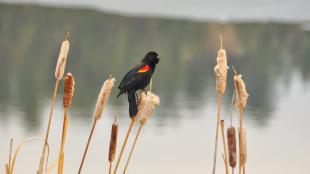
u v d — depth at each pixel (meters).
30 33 68.38
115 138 4.02
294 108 31.00
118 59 57.38
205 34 75.00
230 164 4.08
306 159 20.00
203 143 22.41
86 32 73.06
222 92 4.12
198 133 24.16
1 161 18.00
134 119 4.08
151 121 26.88
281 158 20.12
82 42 66.69
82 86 41.41
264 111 30.25
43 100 33.28
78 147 21.12
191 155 20.22
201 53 62.47
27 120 25.83
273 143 22.61
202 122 26.52
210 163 19.41
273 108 31.16
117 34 73.12
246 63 54.28
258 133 24.70
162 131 24.55
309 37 74.25
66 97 3.90
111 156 4.03
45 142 3.96
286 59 56.38
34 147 20.56
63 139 3.96
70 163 18.72
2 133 22.38
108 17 85.19
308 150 21.28
